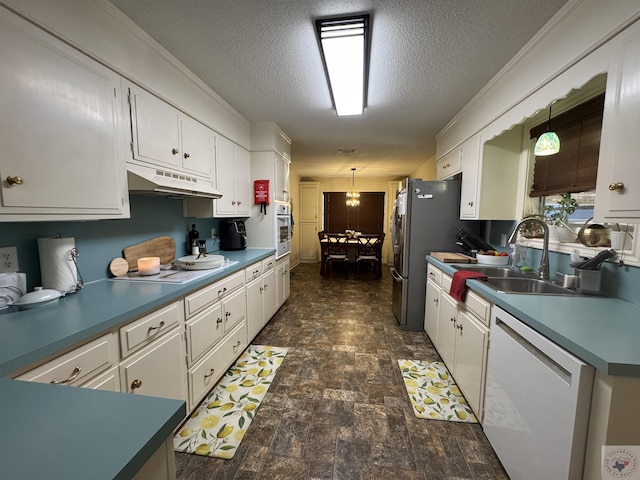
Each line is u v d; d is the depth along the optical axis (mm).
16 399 586
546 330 1026
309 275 5797
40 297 1178
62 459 434
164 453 562
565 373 932
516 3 1321
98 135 1299
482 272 2189
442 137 3299
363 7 1362
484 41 1605
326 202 7414
